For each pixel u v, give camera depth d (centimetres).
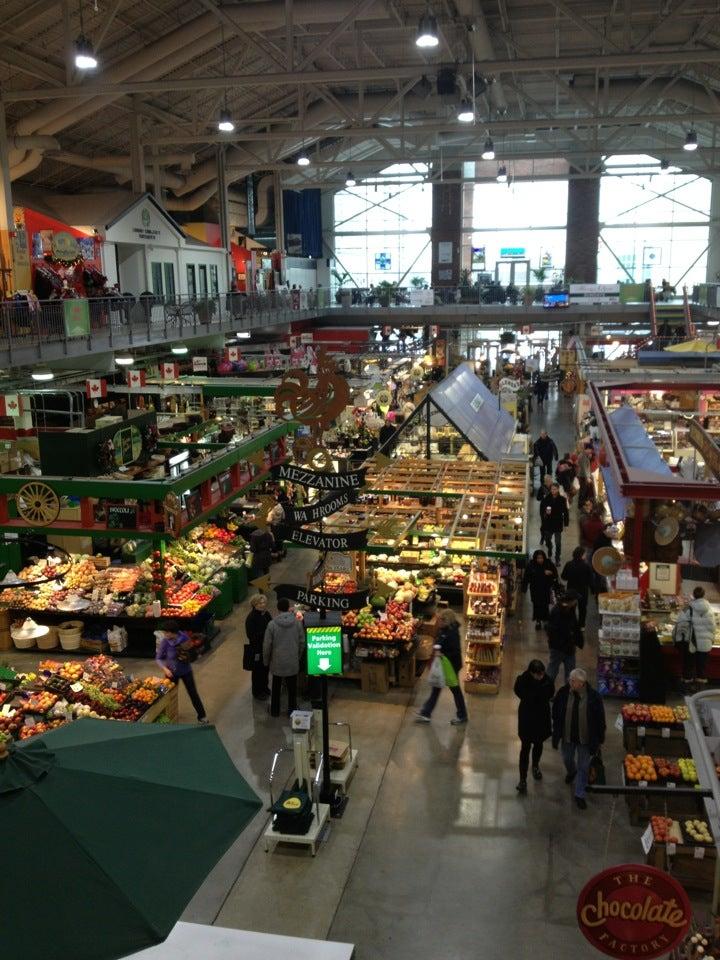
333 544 840
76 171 2984
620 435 1240
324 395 939
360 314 3888
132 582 1228
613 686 998
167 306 2273
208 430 1681
